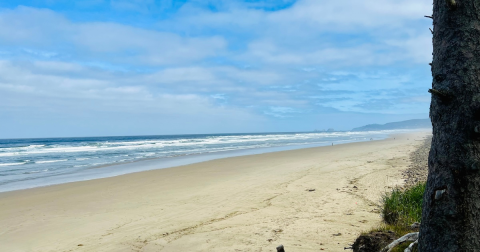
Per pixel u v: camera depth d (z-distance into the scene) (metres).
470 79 2.31
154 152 30.23
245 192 9.80
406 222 5.20
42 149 37.47
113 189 11.23
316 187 10.10
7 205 9.26
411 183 9.91
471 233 2.27
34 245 5.95
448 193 2.34
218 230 6.25
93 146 42.69
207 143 47.41
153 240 5.85
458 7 2.44
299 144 40.12
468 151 2.28
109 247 5.62
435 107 2.52
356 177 11.68
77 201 9.51
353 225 6.11
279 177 12.40
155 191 10.59
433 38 2.66
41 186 12.57
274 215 7.13
